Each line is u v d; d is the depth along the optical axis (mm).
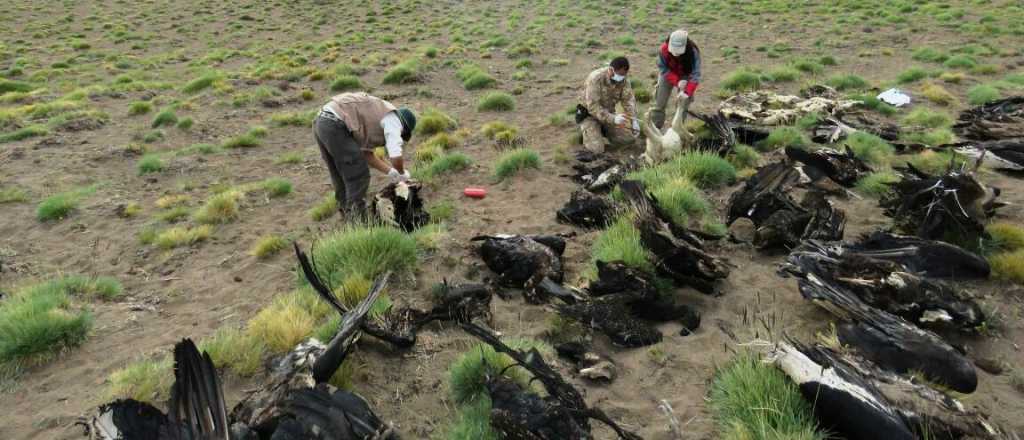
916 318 3906
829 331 3924
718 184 6797
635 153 8430
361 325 3785
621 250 4762
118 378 3756
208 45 24250
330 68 17328
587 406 3393
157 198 8156
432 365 3865
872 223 5578
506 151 8508
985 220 5074
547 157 8484
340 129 5633
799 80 12875
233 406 3514
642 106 10945
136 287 5496
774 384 3258
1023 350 3711
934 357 3338
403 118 5895
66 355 4242
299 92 14406
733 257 5113
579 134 9062
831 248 4422
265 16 30875
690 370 3686
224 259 5961
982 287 4352
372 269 4910
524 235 5754
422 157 8758
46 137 11250
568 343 3941
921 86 11781
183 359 3055
